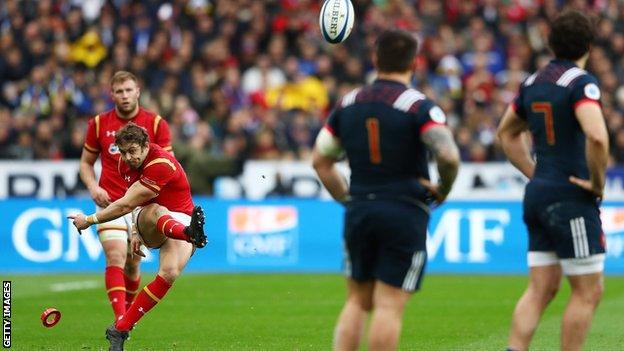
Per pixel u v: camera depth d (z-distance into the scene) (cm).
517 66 7656
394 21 7856
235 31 7744
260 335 3472
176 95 7162
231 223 6022
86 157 3378
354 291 2373
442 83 7538
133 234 3100
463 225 5916
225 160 6469
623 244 5844
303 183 6450
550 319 3819
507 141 2589
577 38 2448
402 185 2280
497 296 4666
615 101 7381
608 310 4138
